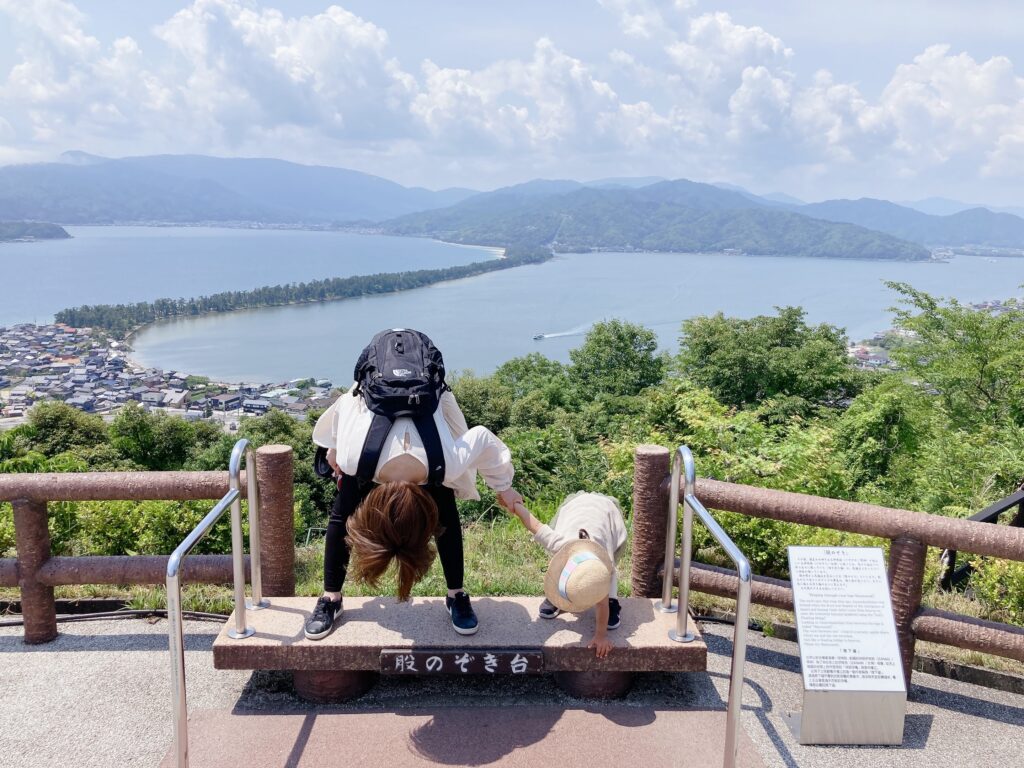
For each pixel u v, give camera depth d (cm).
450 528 263
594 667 260
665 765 237
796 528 427
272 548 309
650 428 877
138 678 295
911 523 275
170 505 524
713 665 312
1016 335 1477
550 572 250
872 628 264
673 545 287
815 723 257
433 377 255
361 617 278
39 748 247
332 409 269
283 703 272
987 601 384
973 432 1336
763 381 2869
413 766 234
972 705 288
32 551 318
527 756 240
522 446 1054
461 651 254
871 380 2803
